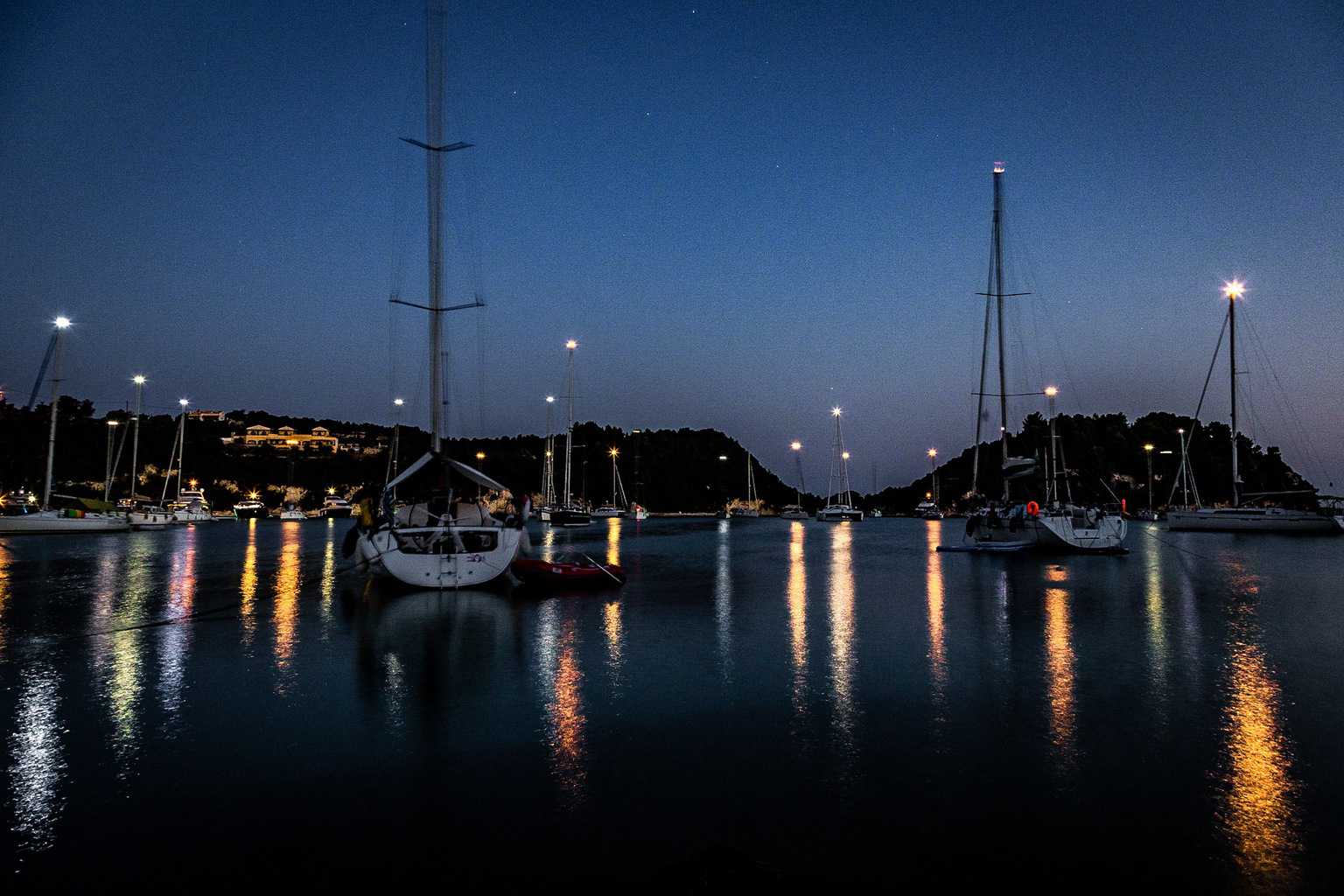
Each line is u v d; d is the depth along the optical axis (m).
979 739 7.21
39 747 7.05
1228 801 5.79
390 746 7.06
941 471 139.00
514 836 5.23
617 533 54.88
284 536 49.62
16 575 23.12
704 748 6.97
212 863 4.87
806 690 9.02
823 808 5.65
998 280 37.94
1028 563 27.36
